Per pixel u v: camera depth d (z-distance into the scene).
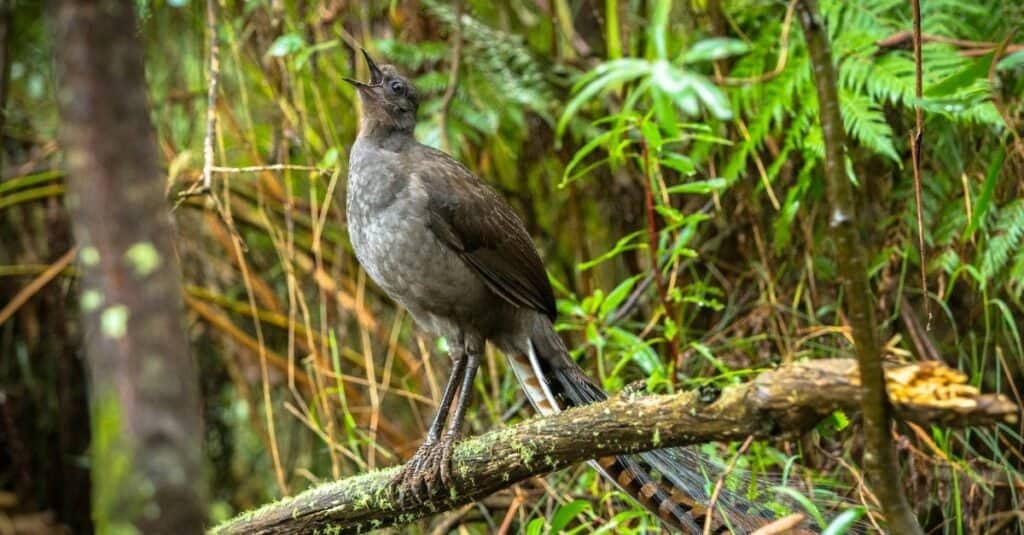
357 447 11.58
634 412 6.18
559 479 10.15
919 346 9.83
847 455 9.45
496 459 6.96
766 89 10.18
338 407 12.23
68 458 12.77
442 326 8.96
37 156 12.46
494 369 11.02
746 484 7.39
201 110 12.57
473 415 11.26
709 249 11.00
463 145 12.02
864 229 10.23
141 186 3.35
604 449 6.39
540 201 12.31
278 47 10.28
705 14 11.09
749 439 5.70
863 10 10.09
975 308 10.00
